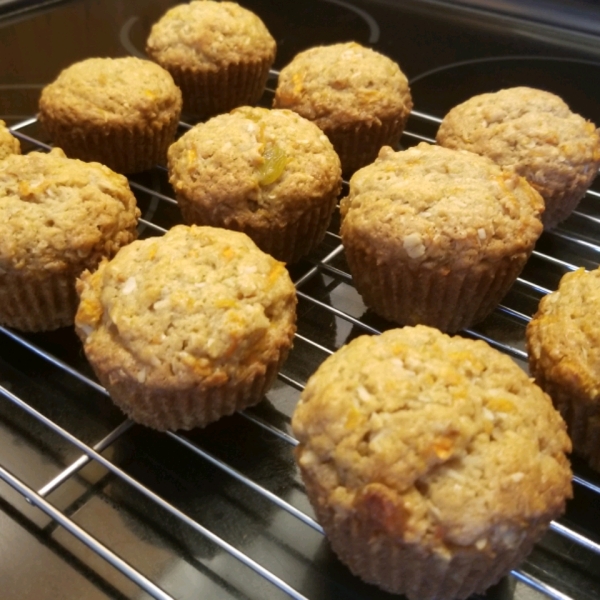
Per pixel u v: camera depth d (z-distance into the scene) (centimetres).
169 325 19
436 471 15
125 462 20
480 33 40
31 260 22
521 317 25
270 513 19
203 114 37
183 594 17
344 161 32
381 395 16
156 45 34
